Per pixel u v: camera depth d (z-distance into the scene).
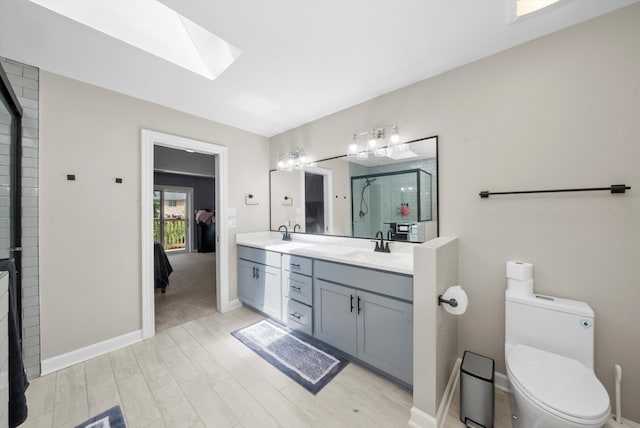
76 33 1.37
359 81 1.93
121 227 2.06
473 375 1.31
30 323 1.65
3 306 0.91
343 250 2.22
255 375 1.71
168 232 6.95
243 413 1.40
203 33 1.62
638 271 1.23
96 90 1.94
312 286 2.08
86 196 1.89
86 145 1.89
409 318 1.50
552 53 1.41
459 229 1.75
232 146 2.88
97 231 1.94
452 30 1.39
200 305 3.00
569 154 1.38
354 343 1.78
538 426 1.04
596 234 1.32
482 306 1.66
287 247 2.47
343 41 1.47
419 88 1.93
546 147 1.44
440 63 1.70
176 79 1.87
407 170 1.99
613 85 1.27
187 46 1.72
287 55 1.60
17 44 1.44
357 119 2.32
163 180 6.64
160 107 2.30
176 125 2.41
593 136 1.31
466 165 1.71
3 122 1.53
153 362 1.85
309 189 2.77
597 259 1.32
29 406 1.43
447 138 1.79
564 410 0.96
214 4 1.18
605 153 1.29
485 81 1.63
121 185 2.06
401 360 1.54
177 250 7.03
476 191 1.67
